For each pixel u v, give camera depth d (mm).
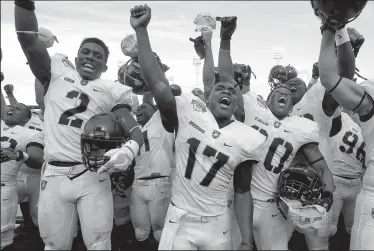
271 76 3797
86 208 2443
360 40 2883
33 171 4031
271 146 2684
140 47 2248
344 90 2150
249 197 2340
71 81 2641
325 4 2062
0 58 3035
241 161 2277
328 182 2604
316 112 3324
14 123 3676
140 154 3820
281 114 2826
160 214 3836
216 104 2342
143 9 2234
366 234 2234
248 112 2855
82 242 3959
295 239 3623
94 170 2344
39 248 3967
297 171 2416
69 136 2516
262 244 2650
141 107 4078
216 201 2271
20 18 2451
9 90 4578
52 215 2459
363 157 3855
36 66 2633
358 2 2051
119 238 4363
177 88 3234
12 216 3270
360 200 2322
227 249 2295
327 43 2146
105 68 2822
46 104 2666
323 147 3342
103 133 2291
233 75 2816
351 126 3895
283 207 2455
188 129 2291
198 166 2240
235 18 2617
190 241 2234
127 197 4266
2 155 2975
